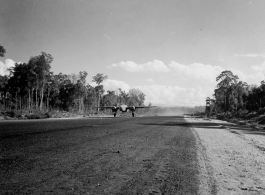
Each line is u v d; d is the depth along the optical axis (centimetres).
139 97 10450
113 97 8656
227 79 7169
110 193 361
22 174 442
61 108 6369
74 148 751
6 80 5397
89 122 2275
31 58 4841
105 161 579
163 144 906
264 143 1096
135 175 466
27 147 745
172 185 414
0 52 3444
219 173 514
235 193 396
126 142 927
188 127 1892
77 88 6338
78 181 413
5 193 343
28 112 3456
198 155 706
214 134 1395
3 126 1590
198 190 396
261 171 550
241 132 1644
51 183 396
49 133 1177
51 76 5297
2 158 576
